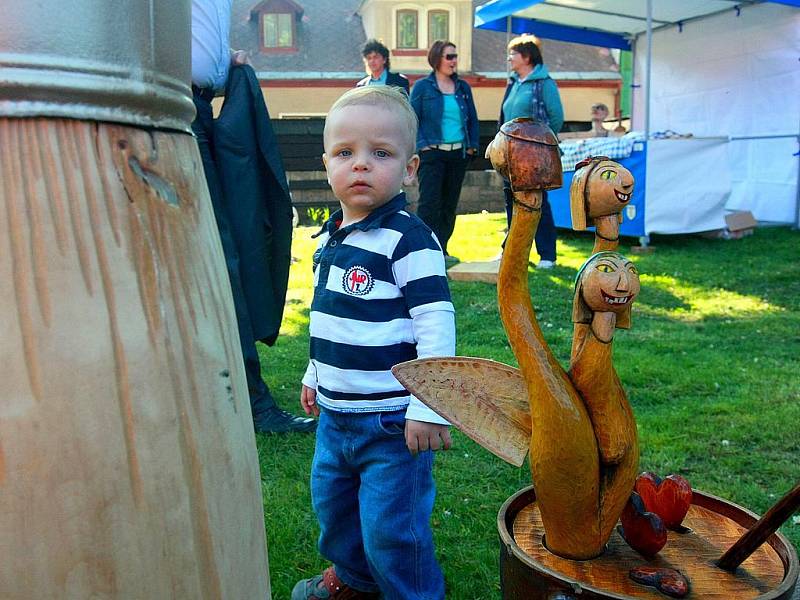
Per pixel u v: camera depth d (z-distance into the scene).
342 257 1.64
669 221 7.52
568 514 1.15
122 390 0.54
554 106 6.08
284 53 18.42
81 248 0.53
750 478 2.50
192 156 0.62
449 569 1.97
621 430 1.13
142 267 0.55
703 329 4.48
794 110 8.74
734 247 7.43
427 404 1.23
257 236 2.84
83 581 0.53
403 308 1.60
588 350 1.13
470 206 12.38
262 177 2.87
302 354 4.03
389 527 1.56
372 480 1.58
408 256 1.58
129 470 0.54
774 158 9.02
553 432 1.11
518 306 1.14
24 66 0.51
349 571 1.75
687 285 5.71
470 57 18.17
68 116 0.53
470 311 4.90
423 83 6.01
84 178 0.53
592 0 8.77
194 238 0.60
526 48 6.09
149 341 0.55
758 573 1.15
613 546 1.22
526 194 1.11
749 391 3.34
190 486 0.57
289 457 2.68
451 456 2.69
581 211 1.16
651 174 7.36
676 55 10.03
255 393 2.96
